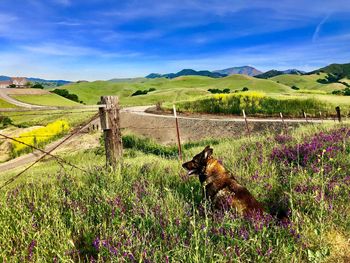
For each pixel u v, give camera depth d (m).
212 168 4.61
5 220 3.80
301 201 4.30
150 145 24.81
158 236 3.30
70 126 44.53
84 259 3.23
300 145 7.28
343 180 4.92
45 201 4.43
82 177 6.05
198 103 44.50
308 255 3.23
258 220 3.58
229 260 3.00
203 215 4.14
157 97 128.50
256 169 6.16
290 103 36.09
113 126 6.37
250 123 29.66
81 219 3.85
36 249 3.07
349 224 3.82
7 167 28.73
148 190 4.76
